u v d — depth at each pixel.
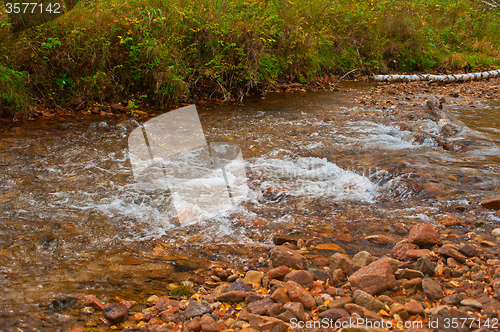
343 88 9.86
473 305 2.06
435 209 3.43
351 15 12.08
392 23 12.77
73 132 5.53
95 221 3.20
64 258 2.66
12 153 4.62
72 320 2.05
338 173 4.27
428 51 12.68
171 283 2.43
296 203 3.61
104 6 7.39
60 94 6.62
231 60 8.24
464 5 16.42
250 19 8.90
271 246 2.91
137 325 2.03
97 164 4.43
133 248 2.83
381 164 4.40
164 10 7.83
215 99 8.03
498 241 2.84
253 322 2.01
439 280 2.37
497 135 5.71
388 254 2.73
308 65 10.02
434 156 4.73
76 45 6.64
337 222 3.25
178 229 3.13
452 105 7.88
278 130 6.00
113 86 6.94
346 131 5.98
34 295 2.24
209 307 2.17
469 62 12.98
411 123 6.38
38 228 3.04
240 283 2.37
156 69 7.17
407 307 2.09
